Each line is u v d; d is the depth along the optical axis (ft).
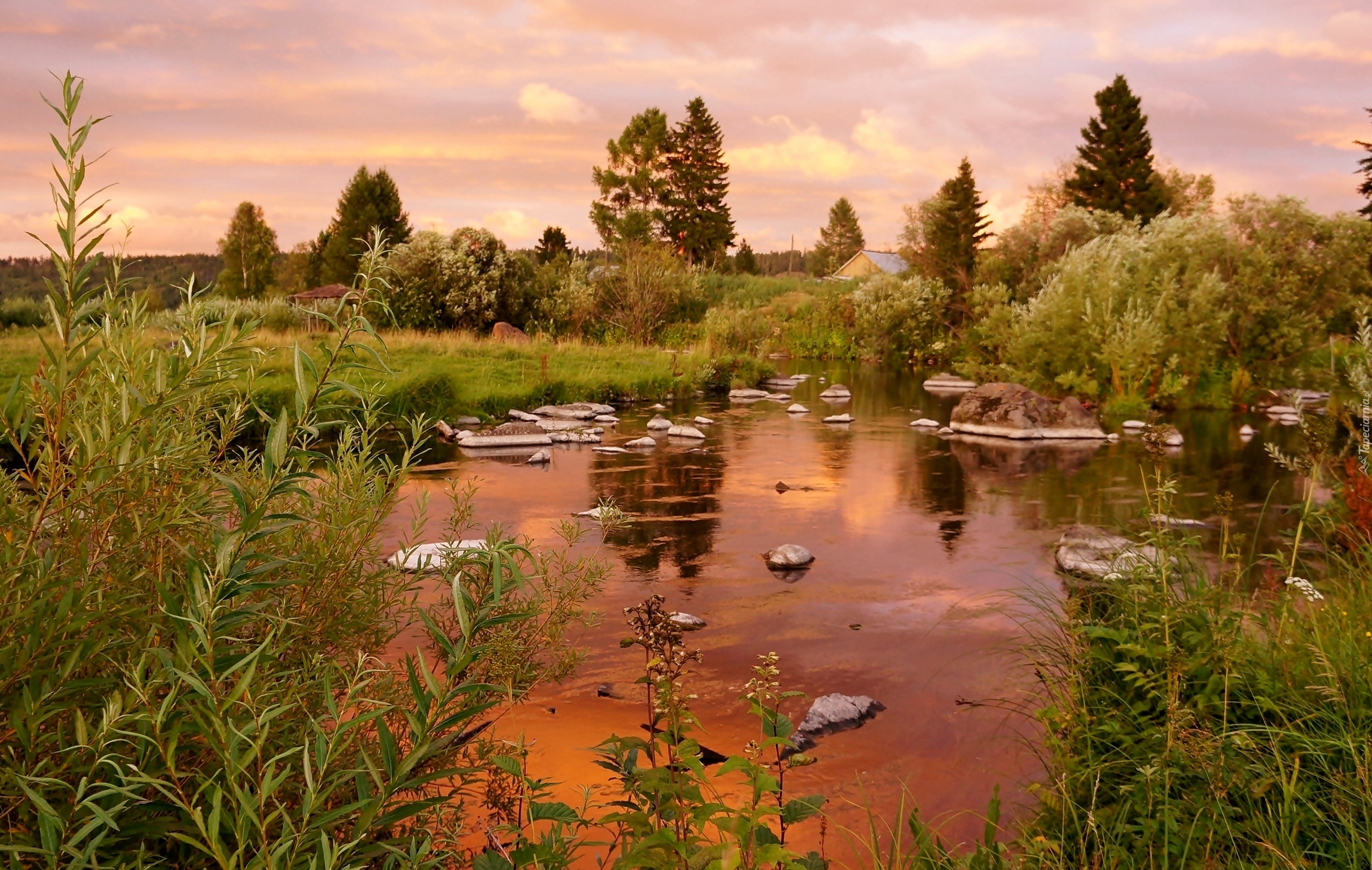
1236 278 72.90
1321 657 11.00
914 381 96.12
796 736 14.01
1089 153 147.02
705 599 21.83
